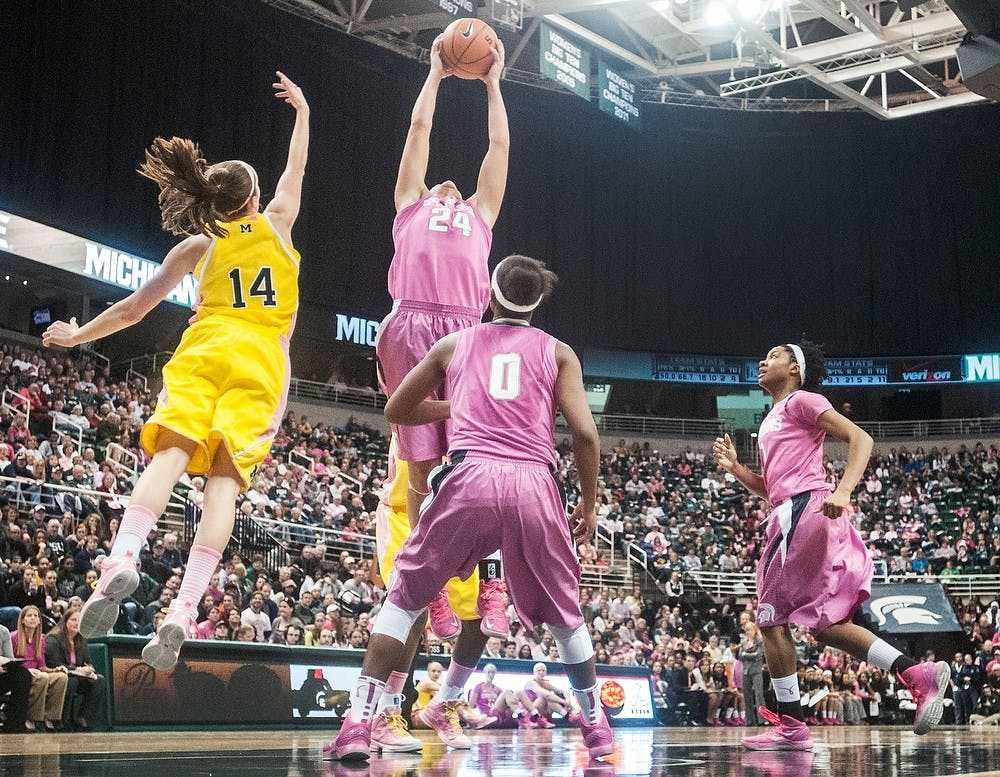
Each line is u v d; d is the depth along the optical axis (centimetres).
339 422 2325
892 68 2286
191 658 766
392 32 2392
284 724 809
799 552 480
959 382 2725
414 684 836
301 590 1280
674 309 2786
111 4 2033
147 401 1841
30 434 1402
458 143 2580
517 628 1374
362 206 2427
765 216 2858
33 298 2016
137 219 2056
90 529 1127
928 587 1927
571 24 2262
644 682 1248
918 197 2830
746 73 2686
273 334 408
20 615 875
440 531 333
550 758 385
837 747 513
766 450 502
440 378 355
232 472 386
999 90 1009
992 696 1634
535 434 339
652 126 2772
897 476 2564
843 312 2820
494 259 2608
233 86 2222
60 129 1950
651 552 2041
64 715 854
